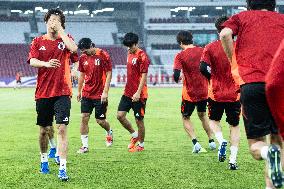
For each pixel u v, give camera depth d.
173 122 21.23
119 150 12.96
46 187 8.05
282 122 5.09
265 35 6.31
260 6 6.52
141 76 12.53
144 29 97.25
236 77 6.37
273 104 5.04
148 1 96.31
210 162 10.83
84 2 94.81
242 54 6.36
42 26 97.00
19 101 37.59
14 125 20.02
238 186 8.15
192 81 12.38
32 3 95.75
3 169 9.85
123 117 12.71
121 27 102.50
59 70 8.91
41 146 9.38
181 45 12.58
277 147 5.24
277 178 5.20
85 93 12.80
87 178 8.87
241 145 13.86
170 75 81.38
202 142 14.84
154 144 14.23
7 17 95.94
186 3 96.75
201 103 12.59
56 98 8.94
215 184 8.30
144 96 12.62
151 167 10.14
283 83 4.88
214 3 96.56
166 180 8.66
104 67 12.95
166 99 40.12
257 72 6.17
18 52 88.50
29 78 75.62
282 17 6.48
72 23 98.00
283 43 4.98
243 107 6.31
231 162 9.80
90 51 12.89
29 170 9.73
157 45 95.44
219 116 10.50
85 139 12.56
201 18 97.00
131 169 9.88
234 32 6.39
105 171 9.64
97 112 13.22
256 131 6.19
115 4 98.81
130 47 12.64
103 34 97.19
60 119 8.77
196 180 8.66
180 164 10.54
